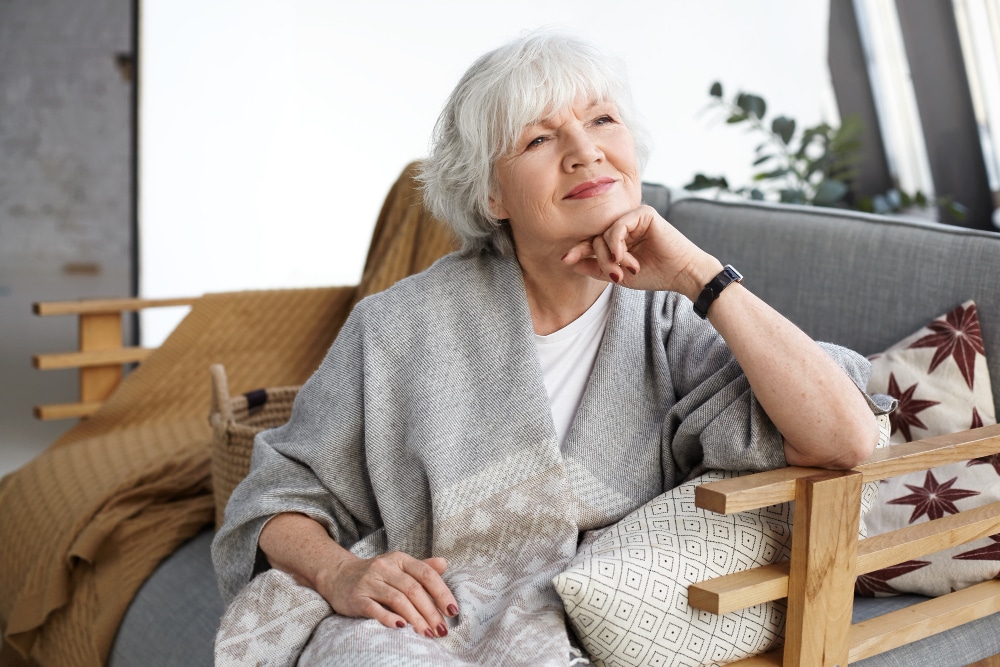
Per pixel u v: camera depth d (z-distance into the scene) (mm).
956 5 3195
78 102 6109
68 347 5125
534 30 1179
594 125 1133
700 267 1064
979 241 1384
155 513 1771
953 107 3332
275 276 4230
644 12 3900
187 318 2408
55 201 6211
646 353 1231
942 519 1141
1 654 1967
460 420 1169
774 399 1015
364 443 1218
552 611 1040
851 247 1511
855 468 1010
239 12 3996
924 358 1360
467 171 1181
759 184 3939
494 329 1188
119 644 1591
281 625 1063
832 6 3725
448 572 1144
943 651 1172
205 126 4047
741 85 3914
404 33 4059
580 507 1157
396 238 2240
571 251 1101
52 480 1951
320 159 4152
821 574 987
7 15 5883
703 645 1007
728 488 942
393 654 926
